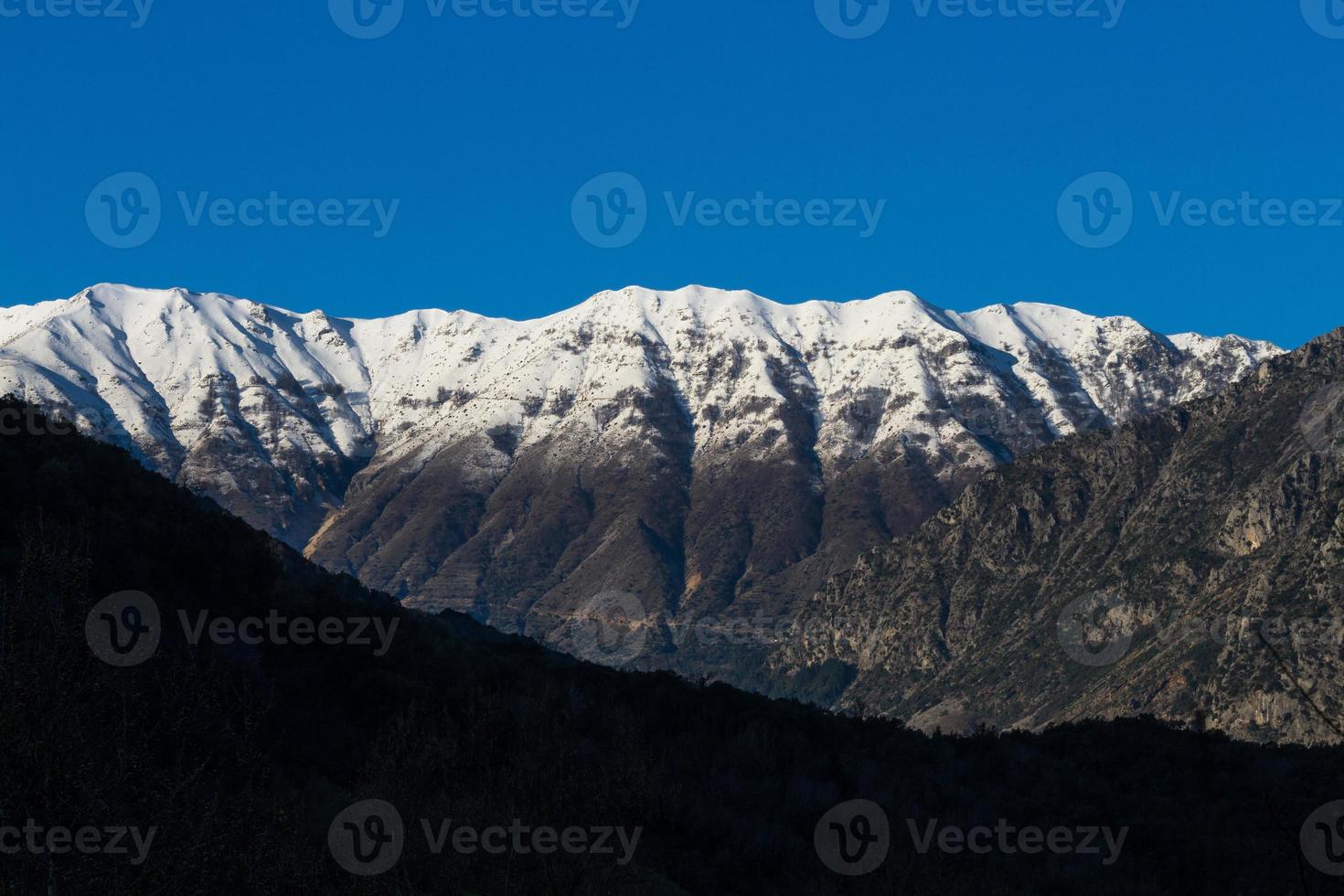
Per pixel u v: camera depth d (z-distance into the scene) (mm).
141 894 16500
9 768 16016
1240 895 39031
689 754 44625
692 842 36625
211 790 19938
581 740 35594
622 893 26484
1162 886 41219
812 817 40719
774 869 36750
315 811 26234
